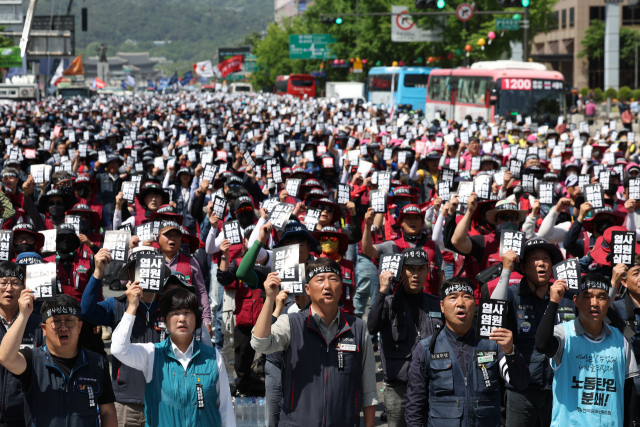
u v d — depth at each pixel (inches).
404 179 514.6
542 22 1857.8
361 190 446.0
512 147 656.4
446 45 1931.6
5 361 175.6
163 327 221.3
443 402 199.8
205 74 4015.8
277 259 197.2
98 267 220.2
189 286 217.8
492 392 199.0
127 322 185.9
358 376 196.5
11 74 2434.8
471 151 589.0
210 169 435.5
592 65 3555.6
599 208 308.0
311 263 199.5
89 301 218.4
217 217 319.6
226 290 315.6
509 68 1279.5
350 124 1112.8
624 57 3321.9
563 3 3703.3
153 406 185.5
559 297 195.0
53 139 806.5
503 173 448.8
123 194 381.4
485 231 304.2
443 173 451.2
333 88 2237.9
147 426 185.9
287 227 271.6
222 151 599.8
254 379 310.0
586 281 196.5
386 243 305.0
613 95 2549.2
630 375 202.5
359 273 360.8
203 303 271.1
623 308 227.1
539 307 228.1
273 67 3939.5
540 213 394.3
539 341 195.3
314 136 794.2
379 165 594.2
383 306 235.3
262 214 306.0
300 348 195.3
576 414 197.6
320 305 196.1
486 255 284.0
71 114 1461.6
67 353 182.9
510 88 1199.6
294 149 703.1
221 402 189.6
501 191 418.9
